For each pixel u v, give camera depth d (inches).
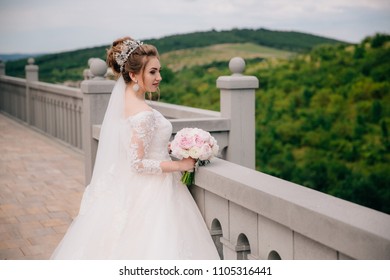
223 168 115.0
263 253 98.8
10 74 667.4
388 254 68.6
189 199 121.3
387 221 75.9
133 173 120.5
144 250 114.2
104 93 195.0
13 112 520.7
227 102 194.4
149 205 117.3
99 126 161.9
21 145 362.6
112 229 117.0
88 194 123.8
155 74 121.9
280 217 89.4
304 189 94.6
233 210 108.2
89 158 195.9
